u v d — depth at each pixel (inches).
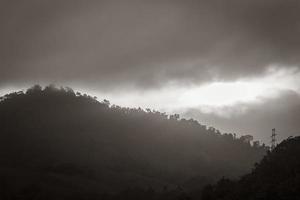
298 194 4790.8
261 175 5757.9
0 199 7357.3
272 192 4943.4
